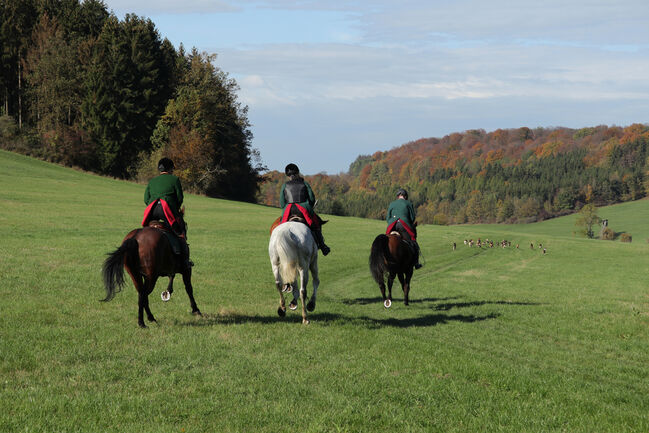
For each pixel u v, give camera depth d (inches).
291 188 430.3
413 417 221.5
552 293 792.9
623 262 1517.0
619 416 232.1
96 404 220.4
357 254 1140.5
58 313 402.3
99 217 1339.8
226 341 332.8
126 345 314.3
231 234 1307.8
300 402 233.8
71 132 3112.7
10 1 3491.6
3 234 925.2
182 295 543.2
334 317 458.0
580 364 343.0
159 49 3631.9
